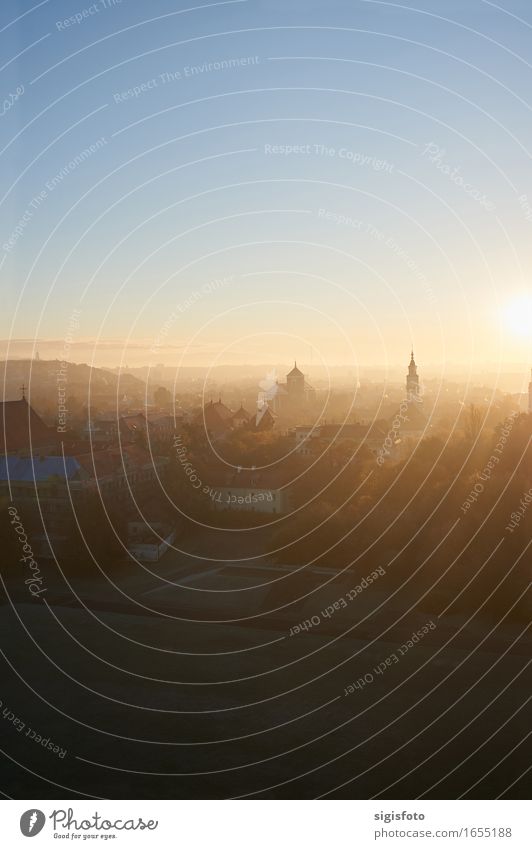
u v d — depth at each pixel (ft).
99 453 416.46
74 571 345.31
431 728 199.41
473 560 293.64
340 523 351.87
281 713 212.64
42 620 290.56
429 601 284.82
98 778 180.55
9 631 279.69
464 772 177.37
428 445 379.76
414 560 314.35
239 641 266.36
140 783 177.78
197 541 398.01
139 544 373.40
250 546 384.06
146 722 209.97
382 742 193.77
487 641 254.06
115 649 262.06
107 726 208.13
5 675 242.58
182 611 297.53
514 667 233.55
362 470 434.71
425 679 229.04
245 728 204.95
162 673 242.37
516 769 177.17
